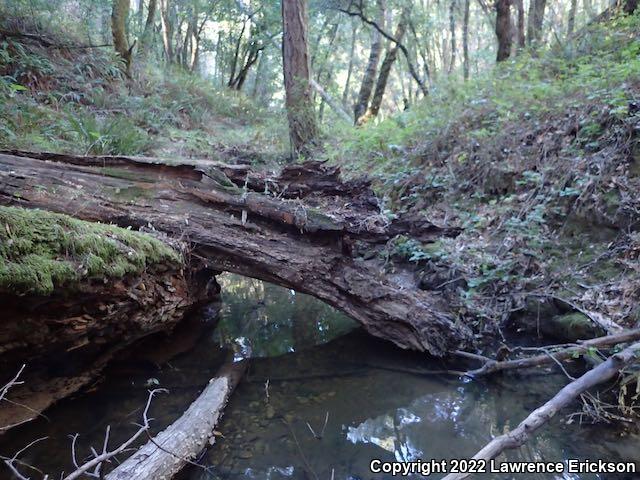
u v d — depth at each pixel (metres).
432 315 3.51
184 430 2.37
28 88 7.15
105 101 8.18
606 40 6.73
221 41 21.03
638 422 2.48
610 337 2.71
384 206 5.61
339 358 3.49
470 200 5.35
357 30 21.44
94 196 3.39
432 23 14.67
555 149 4.89
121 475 1.99
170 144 7.79
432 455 2.37
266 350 3.64
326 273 3.53
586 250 3.94
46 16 9.45
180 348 3.58
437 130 6.49
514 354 3.37
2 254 2.01
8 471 2.16
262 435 2.54
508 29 8.98
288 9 8.22
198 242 3.43
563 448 2.35
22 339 2.33
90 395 2.89
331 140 8.41
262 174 4.04
